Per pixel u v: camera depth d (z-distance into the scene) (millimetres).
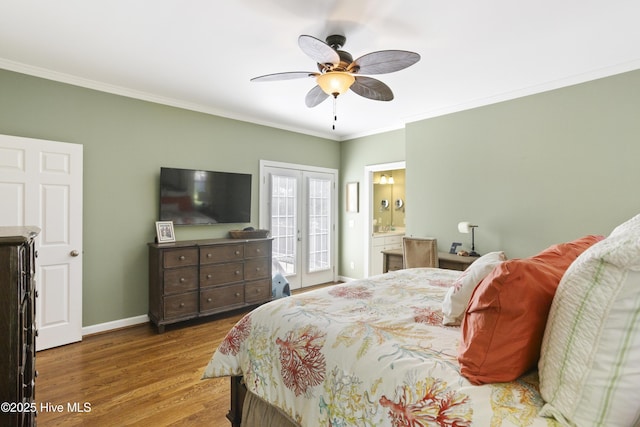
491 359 951
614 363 743
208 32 2264
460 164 3744
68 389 2213
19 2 1928
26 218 2744
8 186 2672
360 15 2043
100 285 3260
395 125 4742
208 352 2811
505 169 3383
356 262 5379
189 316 3402
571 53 2518
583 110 2891
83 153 3141
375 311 1596
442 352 1151
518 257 3295
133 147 3455
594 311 783
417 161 4164
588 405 759
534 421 801
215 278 3592
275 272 4609
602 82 2789
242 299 3822
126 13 2045
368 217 5219
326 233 5457
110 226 3318
